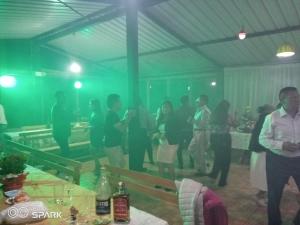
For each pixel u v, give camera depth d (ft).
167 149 14.15
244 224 10.21
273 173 8.95
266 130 9.10
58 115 16.78
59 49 26.71
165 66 28.09
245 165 18.71
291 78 21.76
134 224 5.13
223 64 25.11
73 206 5.90
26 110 24.80
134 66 15.47
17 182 6.83
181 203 5.27
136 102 15.60
